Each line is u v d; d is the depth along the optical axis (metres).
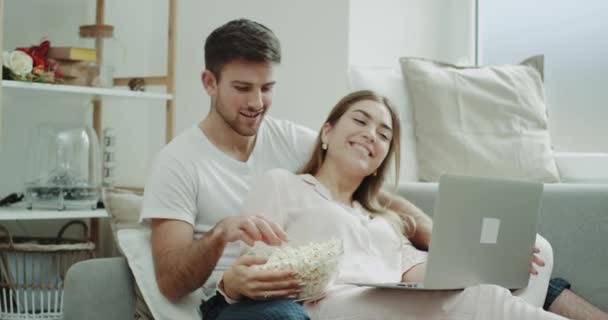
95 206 3.34
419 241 2.42
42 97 3.63
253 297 1.81
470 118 3.01
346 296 1.95
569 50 3.49
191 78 3.74
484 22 3.74
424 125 3.00
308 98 3.38
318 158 2.36
